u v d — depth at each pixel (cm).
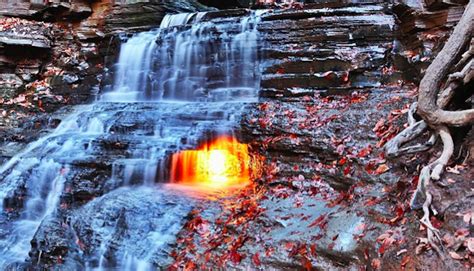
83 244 486
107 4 1075
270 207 491
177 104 755
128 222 495
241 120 624
